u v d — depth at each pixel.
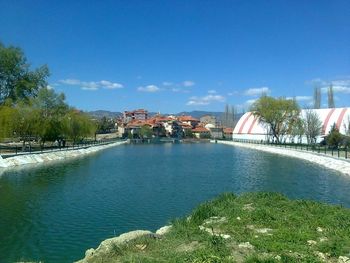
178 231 19.89
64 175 59.50
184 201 38.09
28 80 94.50
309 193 42.72
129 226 28.50
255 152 120.31
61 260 21.58
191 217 23.61
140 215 31.95
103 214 32.38
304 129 136.38
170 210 33.88
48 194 42.19
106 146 154.38
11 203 37.16
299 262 14.58
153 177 57.81
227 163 81.81
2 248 23.70
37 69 96.94
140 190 45.16
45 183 50.56
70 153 100.31
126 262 15.52
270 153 114.38
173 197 40.38
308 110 141.88
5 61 89.44
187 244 17.81
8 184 49.47
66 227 28.31
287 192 43.53
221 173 63.22
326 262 15.12
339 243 17.14
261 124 175.75
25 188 46.25
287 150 109.75
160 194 42.34
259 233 19.11
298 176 58.19
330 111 141.38
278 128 152.38
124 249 17.23
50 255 22.44
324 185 48.66
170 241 18.38
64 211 33.62
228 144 184.25
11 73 91.56
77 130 115.62
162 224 28.97
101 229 27.77
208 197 40.34
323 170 66.12
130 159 93.31
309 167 71.56
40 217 31.38
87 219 30.67
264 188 46.56
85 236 26.11
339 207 24.86
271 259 14.77
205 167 73.38
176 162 84.94
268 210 23.11
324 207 24.55
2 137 83.12
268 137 162.38
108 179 55.19
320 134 132.00
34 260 21.48
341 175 58.94
